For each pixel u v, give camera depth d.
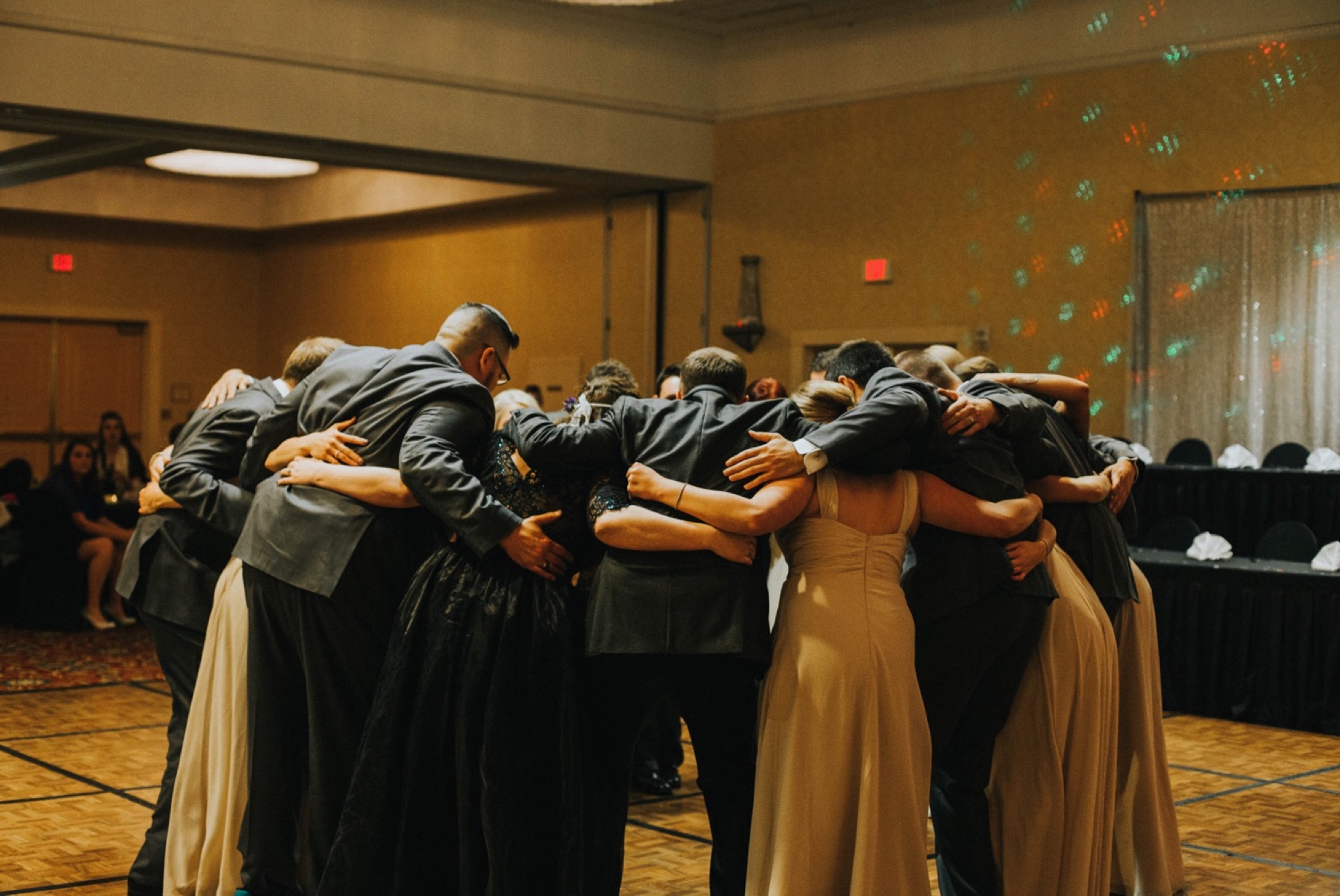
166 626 3.56
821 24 10.03
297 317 14.46
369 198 13.14
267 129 8.69
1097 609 3.33
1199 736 5.93
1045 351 9.11
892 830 2.73
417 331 13.18
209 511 3.38
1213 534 7.29
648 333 11.14
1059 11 8.99
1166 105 8.57
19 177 10.34
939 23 9.55
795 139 10.33
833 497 2.82
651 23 10.28
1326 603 6.05
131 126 8.38
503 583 2.86
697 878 3.71
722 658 2.79
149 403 14.27
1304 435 8.10
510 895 2.73
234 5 8.52
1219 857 3.96
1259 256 8.22
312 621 2.99
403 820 2.81
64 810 4.35
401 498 2.98
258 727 3.09
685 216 10.95
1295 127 8.09
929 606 2.97
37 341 13.76
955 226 9.52
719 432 2.82
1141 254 8.65
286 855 3.10
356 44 9.00
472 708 2.79
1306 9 8.02
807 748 2.72
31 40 7.86
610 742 2.94
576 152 10.03
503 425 3.65
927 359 3.37
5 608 9.32
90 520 9.16
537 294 12.05
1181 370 8.52
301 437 3.16
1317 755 5.53
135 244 14.13
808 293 10.28
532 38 9.77
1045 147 9.09
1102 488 3.43
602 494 2.84
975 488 2.97
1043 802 3.20
